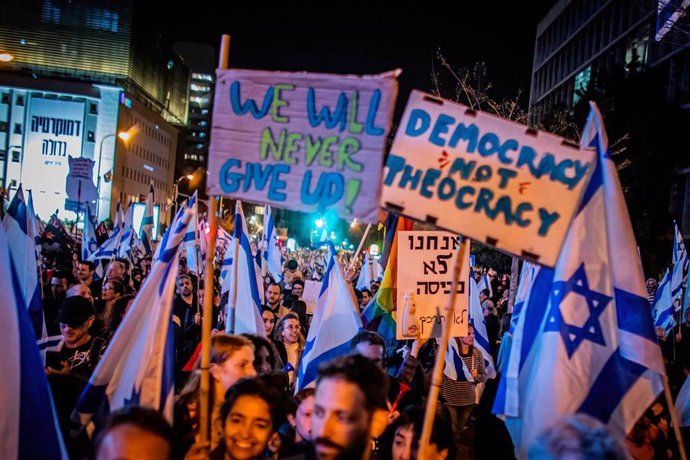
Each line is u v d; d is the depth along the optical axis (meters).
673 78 43.47
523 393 4.18
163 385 3.94
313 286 11.91
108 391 4.00
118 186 93.94
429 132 3.79
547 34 74.69
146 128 105.94
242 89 3.96
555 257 3.67
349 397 3.05
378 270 15.00
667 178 33.97
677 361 9.71
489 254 34.62
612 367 3.94
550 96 72.31
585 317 4.01
